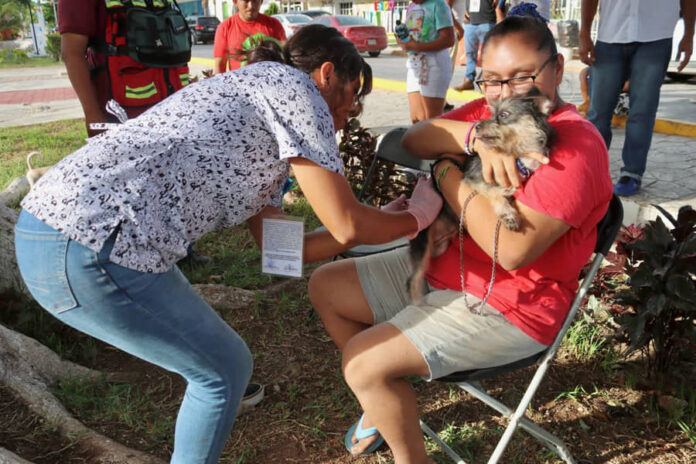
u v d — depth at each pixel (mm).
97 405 2873
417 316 2104
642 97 4359
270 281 4180
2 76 24078
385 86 12172
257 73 1891
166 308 1865
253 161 1877
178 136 1808
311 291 2490
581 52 4629
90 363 3271
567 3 15680
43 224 1764
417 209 2082
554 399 2918
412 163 2963
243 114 1847
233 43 5340
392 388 2045
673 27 4230
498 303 2074
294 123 1829
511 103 1928
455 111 2500
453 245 2246
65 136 9336
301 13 22297
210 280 4176
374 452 2611
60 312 1828
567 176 1877
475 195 2008
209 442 2055
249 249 4742
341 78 2029
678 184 4762
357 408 2891
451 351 2012
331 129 1909
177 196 1802
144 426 2760
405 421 2070
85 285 1747
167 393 3010
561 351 3260
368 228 1930
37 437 2596
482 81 2184
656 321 2781
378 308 2391
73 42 3369
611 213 2170
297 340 3469
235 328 3605
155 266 1792
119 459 2451
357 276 2422
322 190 1849
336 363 3242
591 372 3104
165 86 3680
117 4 3410
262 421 2828
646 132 4430
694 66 10836
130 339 1873
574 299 2180
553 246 2043
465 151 2148
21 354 2988
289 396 2994
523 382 3055
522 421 2271
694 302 2574
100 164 1766
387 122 8031
